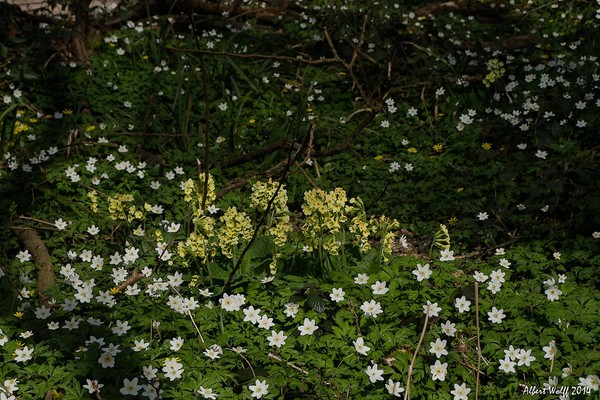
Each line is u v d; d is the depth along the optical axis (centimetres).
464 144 714
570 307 476
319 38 898
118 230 602
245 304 504
